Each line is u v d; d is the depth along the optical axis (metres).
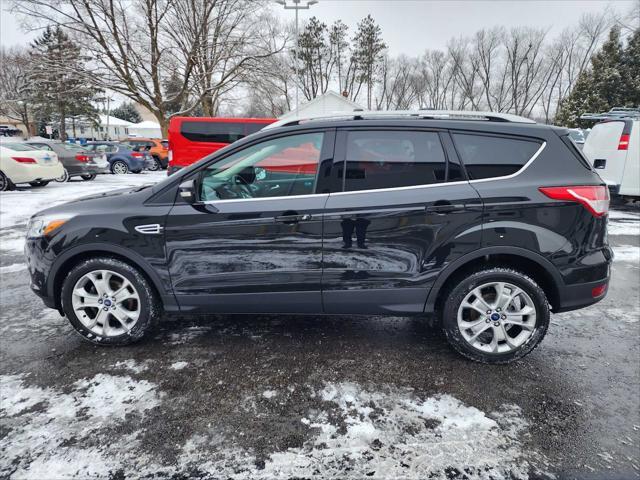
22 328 3.26
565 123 34.62
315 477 1.80
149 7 20.30
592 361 2.79
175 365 2.71
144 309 2.85
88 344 2.99
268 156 2.70
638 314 3.59
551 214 2.49
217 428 2.11
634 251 5.70
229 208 2.65
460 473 1.82
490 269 2.61
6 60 31.20
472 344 2.68
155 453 1.94
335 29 50.28
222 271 2.72
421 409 2.26
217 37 22.03
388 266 2.62
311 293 2.72
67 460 1.89
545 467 1.86
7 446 1.98
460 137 2.60
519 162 2.56
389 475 1.81
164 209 2.70
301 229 2.62
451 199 2.52
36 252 2.82
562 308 2.61
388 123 2.64
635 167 7.77
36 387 2.45
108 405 2.29
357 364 2.73
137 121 72.62
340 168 2.63
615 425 2.14
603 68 32.88
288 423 2.15
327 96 26.52
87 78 20.34
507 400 2.34
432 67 50.91
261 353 2.87
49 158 11.73
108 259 2.80
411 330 3.25
